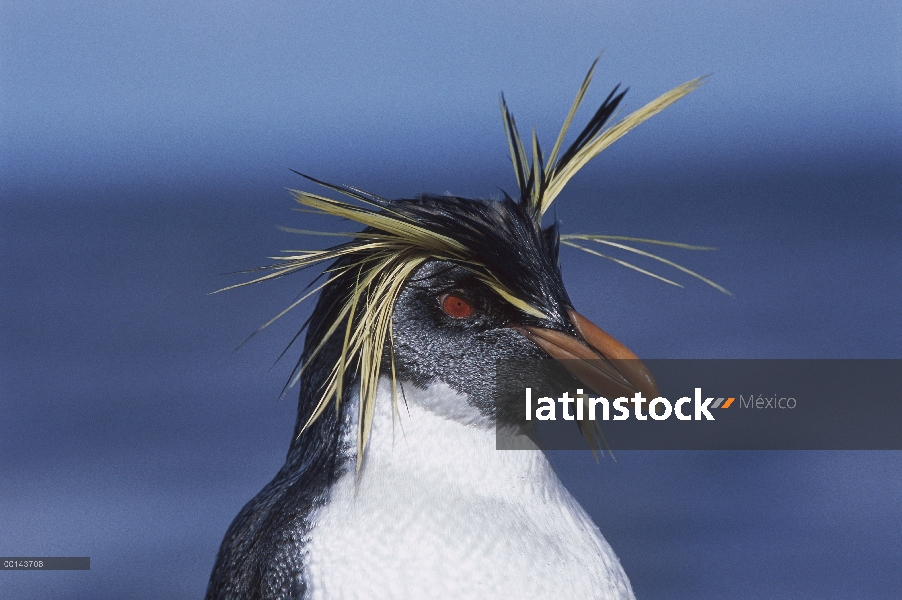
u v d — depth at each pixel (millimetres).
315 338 4359
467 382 4227
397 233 4145
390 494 4105
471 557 3994
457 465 4191
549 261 4418
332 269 4332
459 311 4238
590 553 4227
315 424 4355
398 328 4199
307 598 4023
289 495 4352
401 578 3955
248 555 4348
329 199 4199
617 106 4625
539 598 3975
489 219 4336
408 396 4219
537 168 4812
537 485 4328
